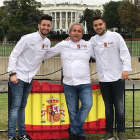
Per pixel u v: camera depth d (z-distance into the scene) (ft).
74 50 16.44
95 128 18.33
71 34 16.34
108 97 17.06
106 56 16.35
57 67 47.39
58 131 18.12
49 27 16.15
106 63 16.39
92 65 46.42
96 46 16.63
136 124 22.35
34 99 17.84
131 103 29.60
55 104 18.02
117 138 17.35
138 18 187.83
